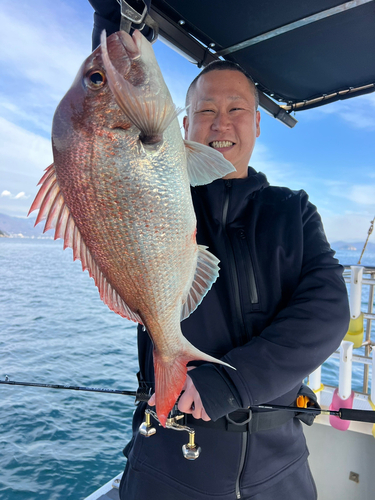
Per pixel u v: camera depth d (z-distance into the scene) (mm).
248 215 1510
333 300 1295
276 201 1553
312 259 1422
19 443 5691
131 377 8844
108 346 11727
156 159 967
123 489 1415
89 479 4902
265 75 2471
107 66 763
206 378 1123
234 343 1380
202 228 1525
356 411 1304
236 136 1622
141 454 1364
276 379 1148
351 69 2361
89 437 5895
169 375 1069
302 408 1291
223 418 1256
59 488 4742
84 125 919
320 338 1224
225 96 1612
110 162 928
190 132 1711
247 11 1885
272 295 1411
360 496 2270
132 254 987
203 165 1118
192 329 1392
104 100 906
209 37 2098
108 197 946
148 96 859
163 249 1011
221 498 1238
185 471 1270
